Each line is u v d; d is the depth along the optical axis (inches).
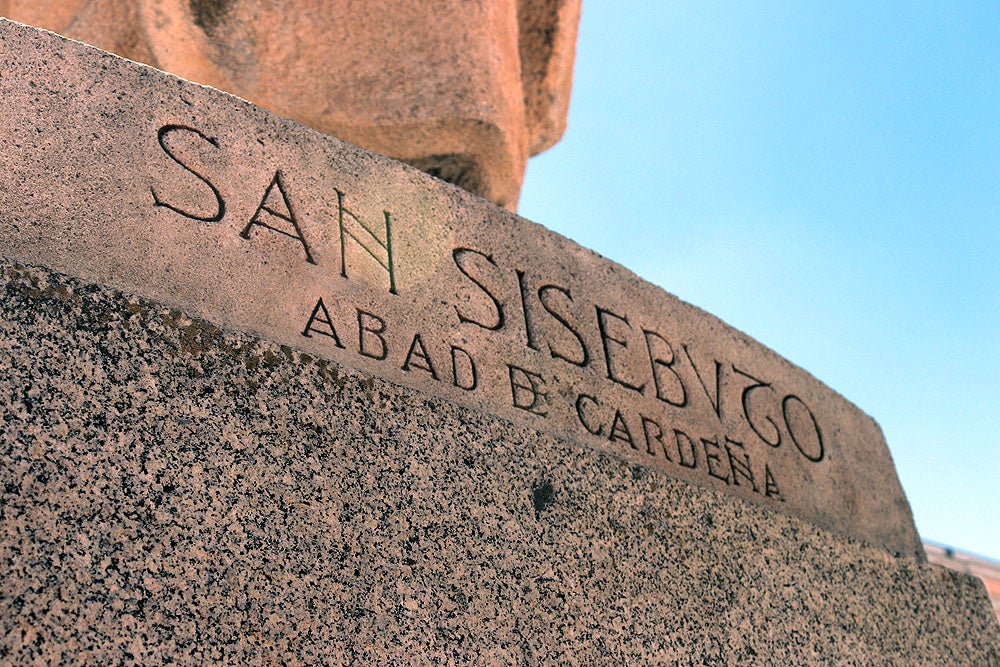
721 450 94.7
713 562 83.1
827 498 102.7
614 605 73.8
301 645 58.0
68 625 51.7
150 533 56.5
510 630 67.1
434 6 108.7
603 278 95.5
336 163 81.2
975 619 102.7
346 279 76.2
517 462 75.5
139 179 70.2
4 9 112.2
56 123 68.9
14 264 60.9
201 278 69.2
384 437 69.3
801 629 85.7
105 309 62.4
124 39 104.7
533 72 121.4
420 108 102.9
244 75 103.7
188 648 54.4
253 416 64.1
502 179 109.3
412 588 64.2
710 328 103.4
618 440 85.7
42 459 55.3
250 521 60.3
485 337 81.9
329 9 107.3
